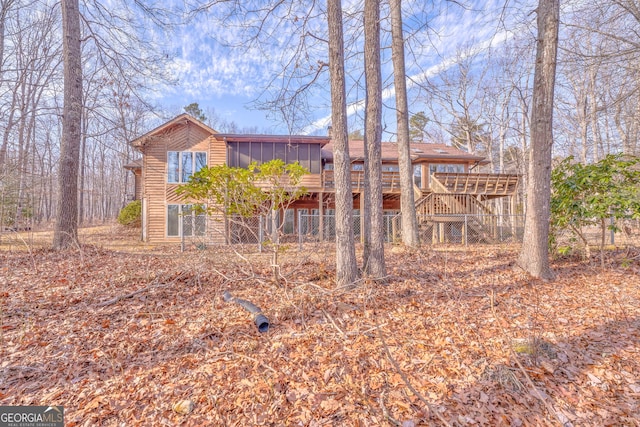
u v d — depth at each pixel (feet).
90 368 9.94
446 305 14.75
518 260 20.49
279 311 13.98
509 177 42.83
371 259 18.22
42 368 9.88
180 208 44.37
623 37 26.22
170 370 9.75
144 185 44.11
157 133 44.16
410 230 30.89
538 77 18.58
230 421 7.54
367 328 12.28
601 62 25.45
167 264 23.35
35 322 12.91
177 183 44.60
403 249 29.14
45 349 10.94
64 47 27.58
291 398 8.23
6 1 38.29
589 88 47.42
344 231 16.69
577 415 7.40
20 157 41.27
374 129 18.24
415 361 9.80
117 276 19.45
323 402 8.03
